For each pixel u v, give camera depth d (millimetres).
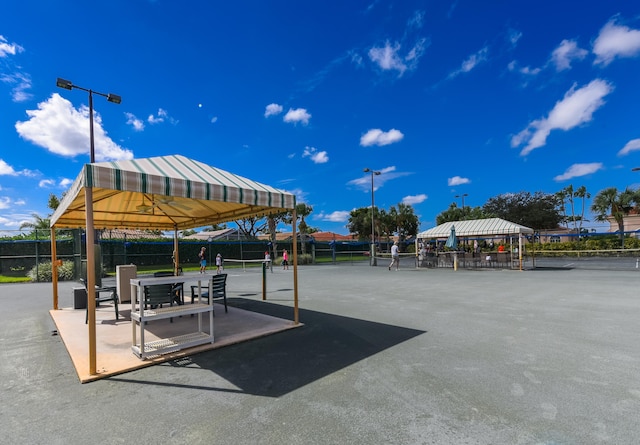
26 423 3193
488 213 52500
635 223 44312
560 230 46156
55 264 9008
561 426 2973
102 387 3990
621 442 2727
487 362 4570
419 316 7496
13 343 5914
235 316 7672
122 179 4469
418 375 4164
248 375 4277
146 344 5223
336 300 9867
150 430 3037
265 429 3012
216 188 5422
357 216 57594
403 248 51750
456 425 3016
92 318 4301
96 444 2834
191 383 4055
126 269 9250
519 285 12805
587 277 15211
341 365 4555
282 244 37531
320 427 3025
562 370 4250
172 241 29781
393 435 2875
